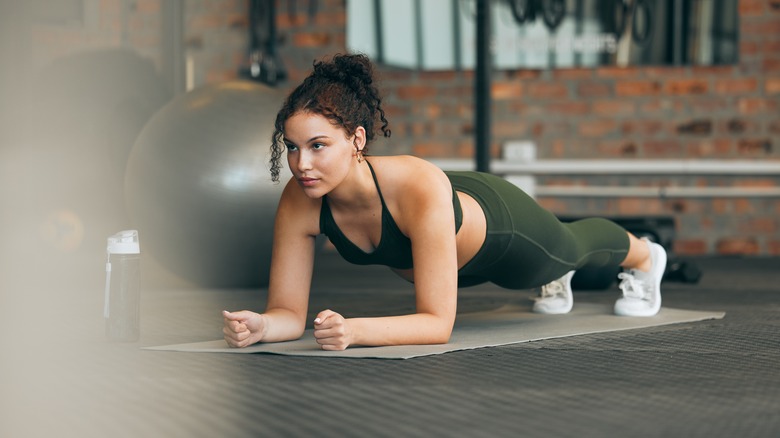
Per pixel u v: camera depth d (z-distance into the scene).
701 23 6.35
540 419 1.59
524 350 2.30
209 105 3.75
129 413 1.62
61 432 1.50
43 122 5.66
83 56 5.90
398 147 6.70
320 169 2.10
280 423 1.55
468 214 2.35
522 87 6.57
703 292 3.99
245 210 3.65
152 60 6.20
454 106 6.64
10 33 5.21
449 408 1.66
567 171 6.47
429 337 2.26
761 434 1.50
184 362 2.12
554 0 6.46
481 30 5.07
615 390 1.83
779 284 4.36
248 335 2.27
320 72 2.14
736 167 6.35
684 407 1.69
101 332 2.63
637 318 2.93
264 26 6.69
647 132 6.49
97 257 5.33
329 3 6.72
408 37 6.57
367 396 1.75
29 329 2.69
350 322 2.20
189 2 6.78
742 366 2.11
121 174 5.76
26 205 5.22
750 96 6.41
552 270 2.63
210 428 1.52
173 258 3.78
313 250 2.41
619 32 6.42
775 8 6.35
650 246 3.02
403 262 2.39
